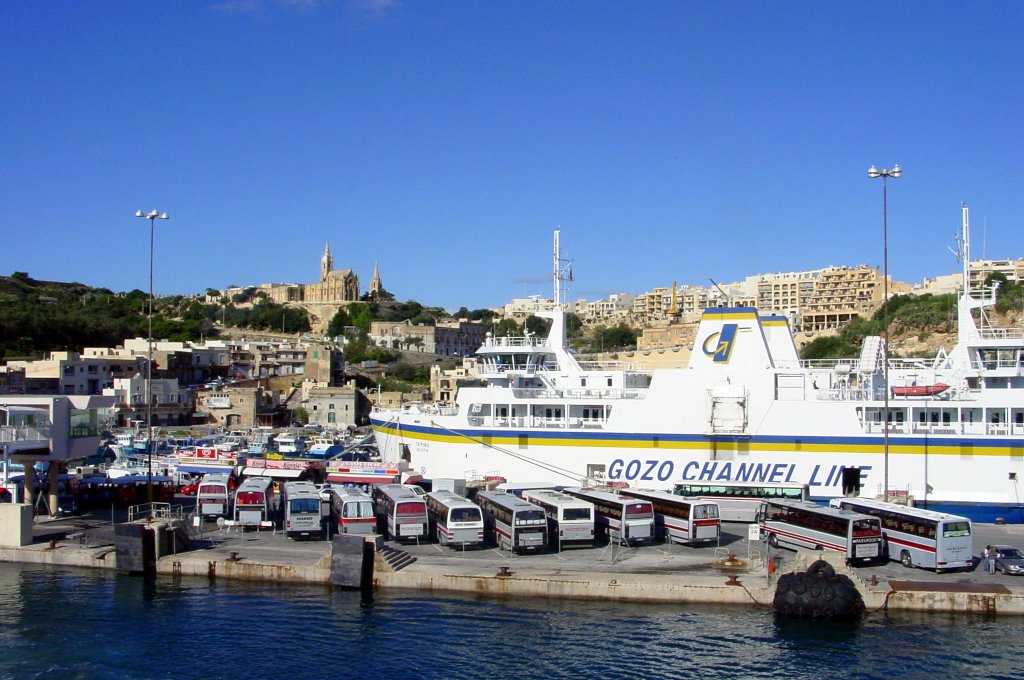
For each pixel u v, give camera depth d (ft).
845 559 150.61
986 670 124.57
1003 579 152.25
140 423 488.02
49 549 179.32
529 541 168.25
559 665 127.65
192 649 133.59
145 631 140.46
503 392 224.74
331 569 160.04
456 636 137.18
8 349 611.88
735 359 209.05
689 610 146.61
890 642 133.69
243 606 151.02
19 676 124.77
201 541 184.96
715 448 208.54
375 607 149.59
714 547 175.32
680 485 199.52
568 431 216.74
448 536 172.24
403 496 183.83
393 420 249.14
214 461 285.02
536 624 141.49
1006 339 212.02
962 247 225.35
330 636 137.80
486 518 188.24
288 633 139.13
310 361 633.20
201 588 161.07
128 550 169.78
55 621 144.87
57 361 502.38
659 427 211.61
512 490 204.03
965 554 156.15
